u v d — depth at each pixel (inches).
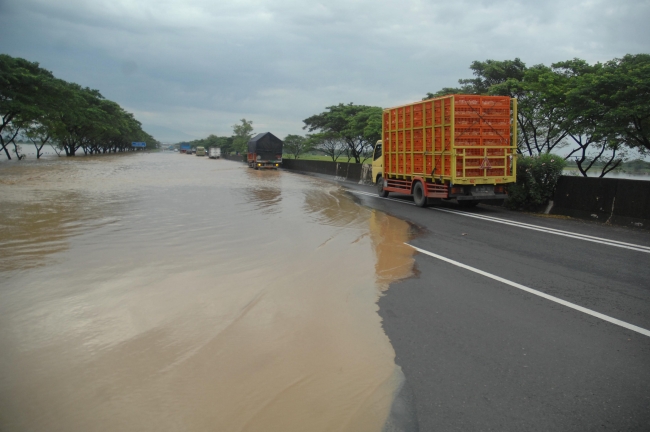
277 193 780.6
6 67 1558.8
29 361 155.4
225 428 120.3
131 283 243.6
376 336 181.0
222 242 353.4
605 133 618.5
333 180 1246.9
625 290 241.6
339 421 124.3
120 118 3769.7
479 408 131.1
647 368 155.5
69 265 278.1
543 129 801.6
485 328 189.9
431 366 156.4
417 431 120.1
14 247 325.1
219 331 182.9
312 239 375.2
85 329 182.5
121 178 1044.5
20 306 207.2
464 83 992.9
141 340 173.2
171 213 500.1
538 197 560.7
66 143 2930.6
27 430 118.3
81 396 134.3
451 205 653.3
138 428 119.4
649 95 564.7
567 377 149.1
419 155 636.1
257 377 147.3
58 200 601.3
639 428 122.2
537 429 121.4
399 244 362.9
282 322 193.8
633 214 451.8
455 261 306.7
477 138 561.9
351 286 247.8
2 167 1446.9
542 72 784.3
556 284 252.5
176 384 141.8
